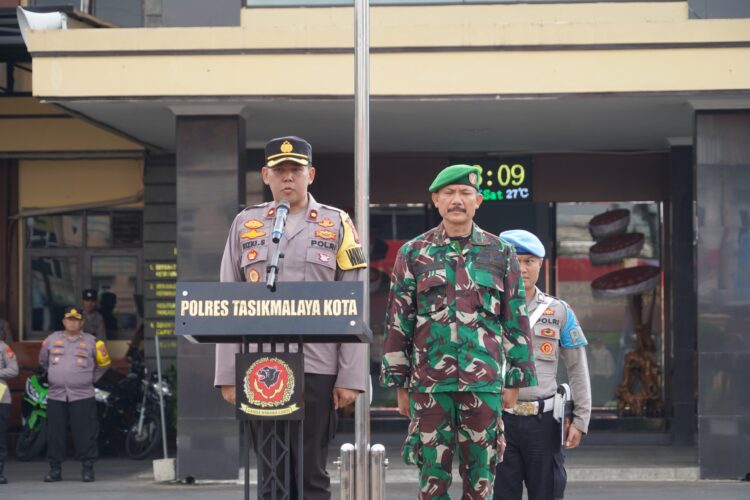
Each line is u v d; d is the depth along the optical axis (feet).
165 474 41.93
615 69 38.24
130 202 52.16
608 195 51.26
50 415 42.70
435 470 19.15
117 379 50.65
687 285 49.26
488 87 38.34
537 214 51.29
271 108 40.83
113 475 43.91
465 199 19.11
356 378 19.40
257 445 17.65
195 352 40.42
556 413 23.79
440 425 19.08
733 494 37.29
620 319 51.11
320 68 38.55
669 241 50.62
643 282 50.39
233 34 38.63
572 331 24.20
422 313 19.17
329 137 47.44
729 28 37.91
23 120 51.90
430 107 40.68
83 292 51.21
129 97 38.81
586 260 51.29
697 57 38.09
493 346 19.08
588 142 49.21
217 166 40.40
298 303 17.07
